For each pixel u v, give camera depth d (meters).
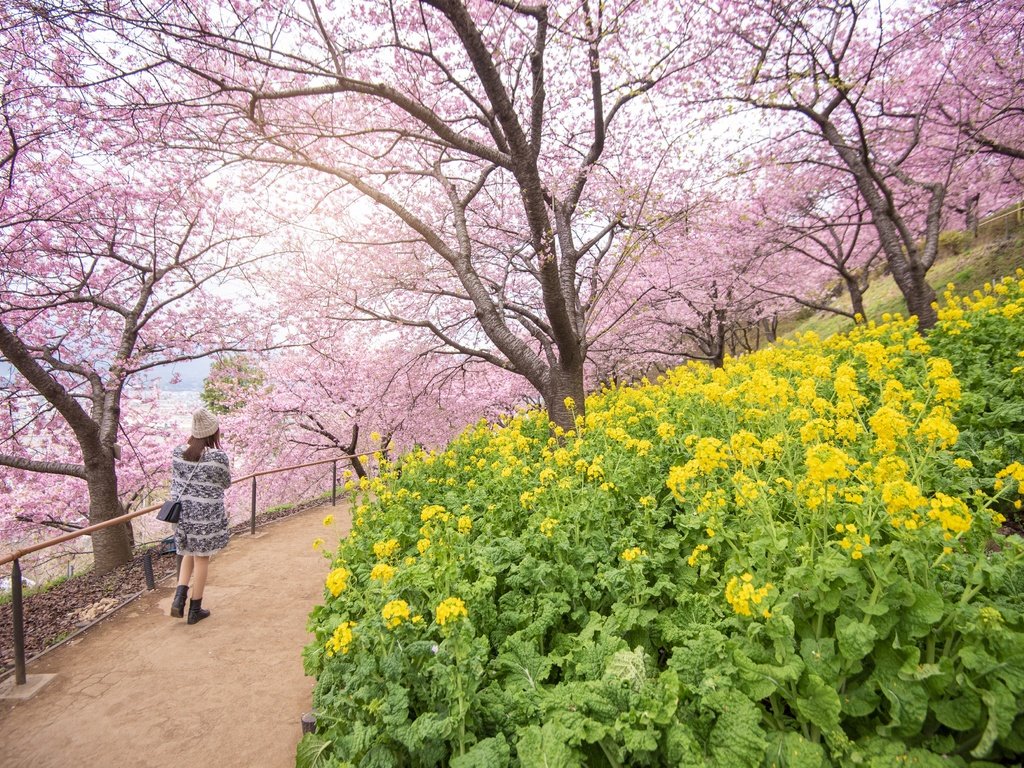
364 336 12.75
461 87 6.65
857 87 10.46
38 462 8.24
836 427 3.66
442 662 2.35
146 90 7.09
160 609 5.54
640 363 20.36
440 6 5.13
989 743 1.71
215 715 3.71
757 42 9.35
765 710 2.09
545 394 8.27
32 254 8.98
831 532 2.91
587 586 3.02
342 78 5.47
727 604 2.54
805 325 28.72
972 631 1.96
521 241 11.12
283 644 4.61
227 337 11.97
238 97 7.00
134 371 9.62
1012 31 9.27
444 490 6.09
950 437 2.68
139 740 3.53
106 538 8.14
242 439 14.27
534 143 6.82
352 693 2.59
